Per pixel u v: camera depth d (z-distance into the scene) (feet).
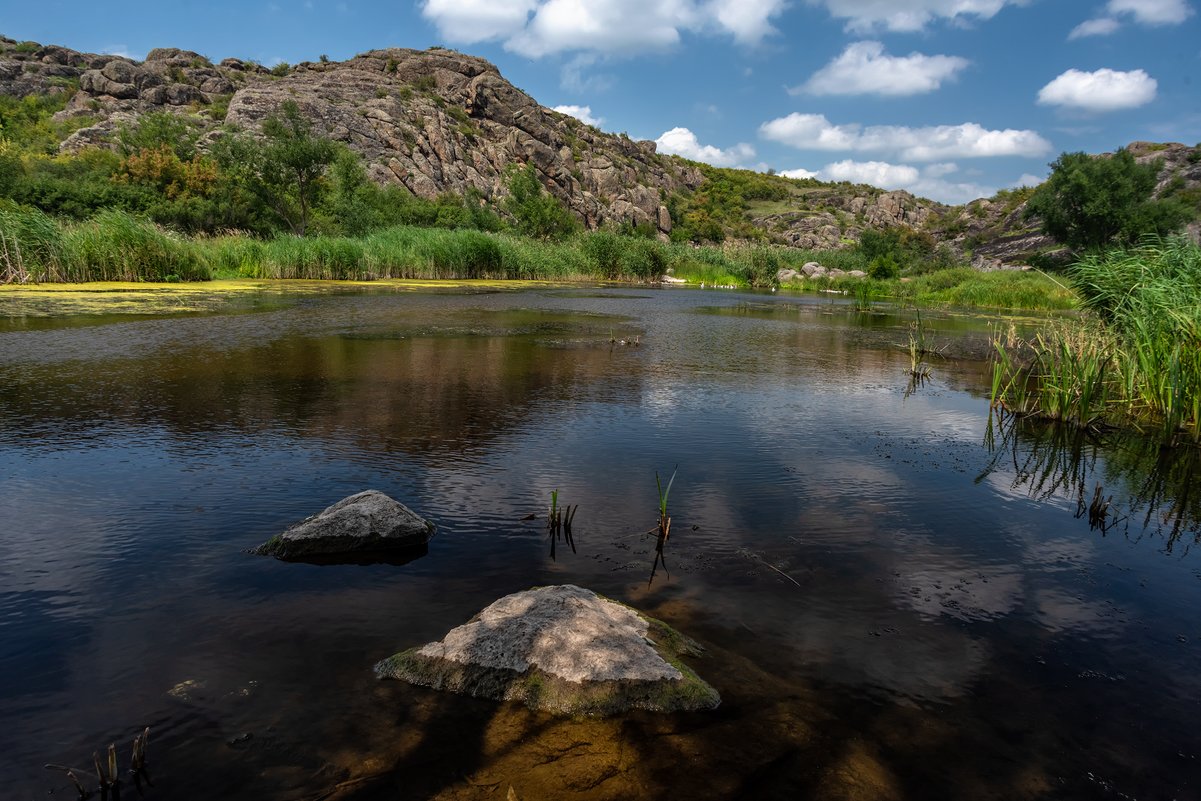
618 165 275.59
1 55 226.79
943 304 78.84
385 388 22.15
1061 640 8.95
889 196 334.24
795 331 44.91
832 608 9.47
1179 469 16.79
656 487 13.96
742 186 367.45
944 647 8.65
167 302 46.14
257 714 6.89
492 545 10.96
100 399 19.51
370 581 9.66
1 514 11.60
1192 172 158.40
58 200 99.81
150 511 11.88
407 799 5.87
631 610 8.71
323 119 174.91
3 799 5.74
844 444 17.74
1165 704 7.70
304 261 75.82
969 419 21.24
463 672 7.44
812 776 6.32
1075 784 6.42
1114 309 26.48
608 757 6.45
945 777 6.42
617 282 110.63
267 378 22.99
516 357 29.30
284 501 12.45
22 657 7.72
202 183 110.63
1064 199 129.59
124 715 6.84
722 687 7.59
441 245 89.51
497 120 239.09
